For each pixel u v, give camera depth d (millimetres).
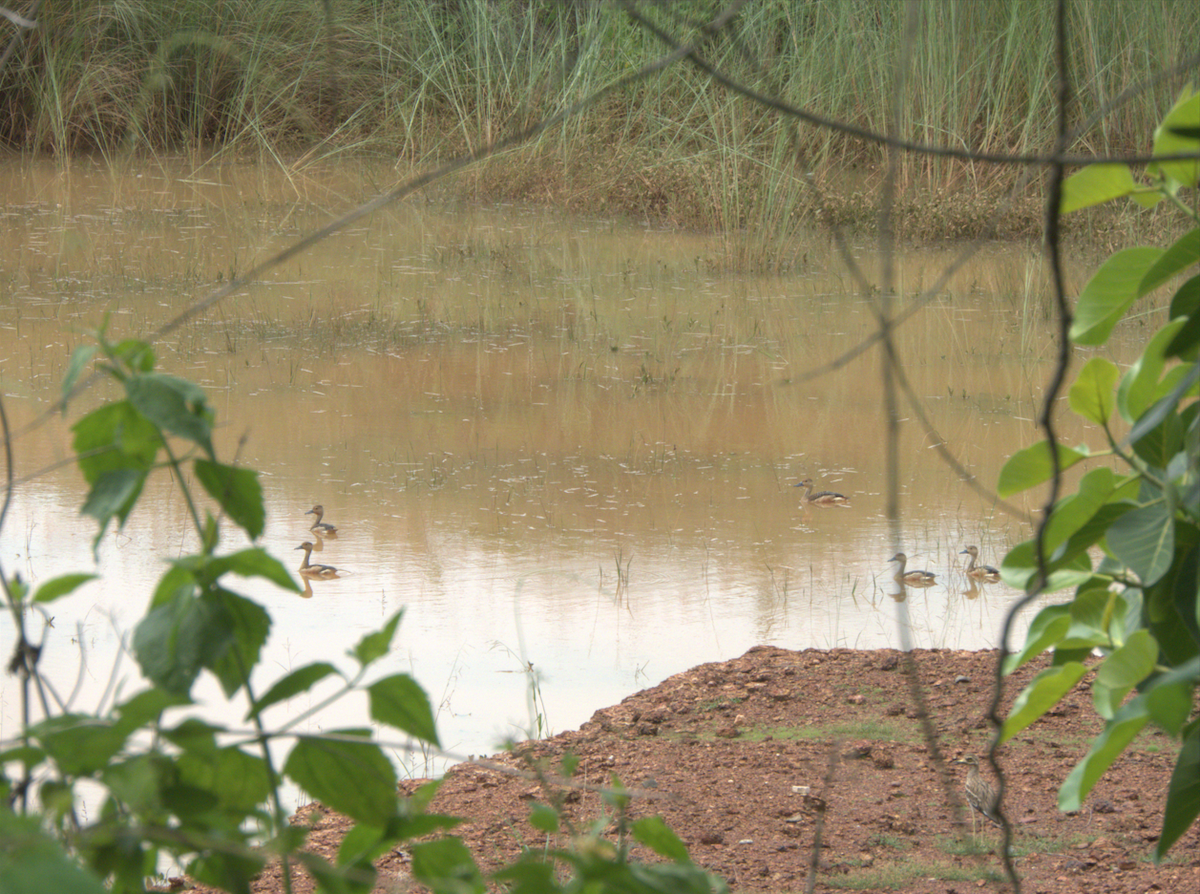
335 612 11141
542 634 10797
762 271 26656
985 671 9805
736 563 12656
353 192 33312
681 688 9516
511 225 30922
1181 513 3719
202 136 36406
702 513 14102
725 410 18094
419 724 2549
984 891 6504
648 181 32375
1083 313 3998
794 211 28250
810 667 9930
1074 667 3725
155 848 2461
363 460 15625
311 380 18922
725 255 27250
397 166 35406
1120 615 3844
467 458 15789
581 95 33406
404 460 15648
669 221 31609
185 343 20484
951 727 8750
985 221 28781
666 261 27609
